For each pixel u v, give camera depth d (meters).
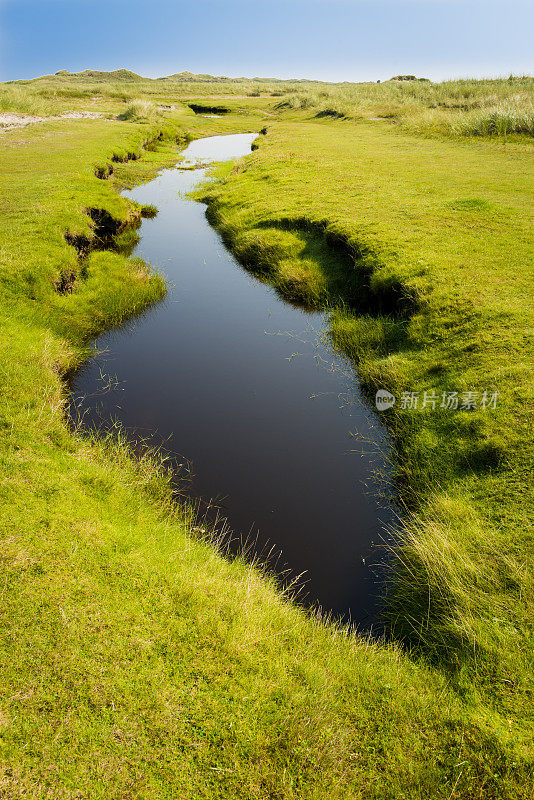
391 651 4.66
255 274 14.95
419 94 41.59
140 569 4.85
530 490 5.65
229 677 3.96
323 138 30.14
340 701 3.97
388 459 7.46
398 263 11.12
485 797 3.30
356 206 15.45
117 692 3.72
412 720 3.81
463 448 6.64
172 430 8.06
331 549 5.99
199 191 24.16
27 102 36.91
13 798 3.10
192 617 4.41
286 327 11.80
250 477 7.09
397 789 3.38
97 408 8.55
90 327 11.15
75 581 4.57
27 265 11.21
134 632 4.18
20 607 4.24
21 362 8.12
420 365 8.62
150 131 36.00
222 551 5.83
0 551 4.72
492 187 16.12
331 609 5.27
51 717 3.53
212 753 3.46
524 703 3.80
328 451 7.66
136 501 6.18
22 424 6.71
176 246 17.27
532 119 24.05
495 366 7.68
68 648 3.97
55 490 5.70
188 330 11.70
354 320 11.04
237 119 53.62
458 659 4.30
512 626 4.35
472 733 3.66
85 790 3.19
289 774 3.41
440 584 5.02
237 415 8.50
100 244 16.48
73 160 22.48
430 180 17.70
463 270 10.34
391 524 6.38
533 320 8.40
